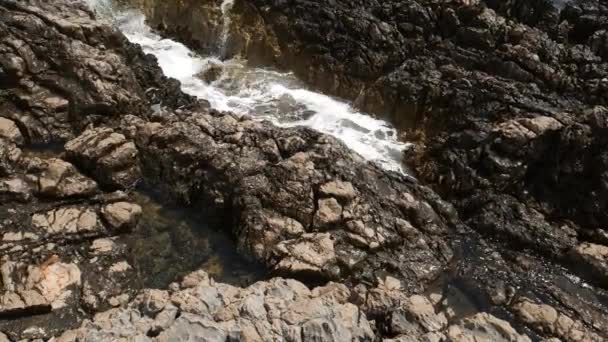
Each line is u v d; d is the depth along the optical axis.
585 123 23.09
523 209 23.28
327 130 27.06
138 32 31.66
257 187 22.00
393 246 21.48
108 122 24.73
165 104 26.64
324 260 20.08
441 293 20.73
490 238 22.88
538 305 20.34
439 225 22.59
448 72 26.92
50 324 18.00
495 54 26.69
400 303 19.27
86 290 19.02
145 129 23.67
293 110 28.00
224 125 23.92
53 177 21.66
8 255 19.31
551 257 22.30
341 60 28.61
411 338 17.72
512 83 25.92
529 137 23.12
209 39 30.86
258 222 21.25
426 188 23.38
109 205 21.44
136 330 16.69
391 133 27.33
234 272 20.59
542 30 27.31
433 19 27.98
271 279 19.38
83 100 24.30
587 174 23.06
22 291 18.39
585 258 21.69
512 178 23.47
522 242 22.59
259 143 23.33
